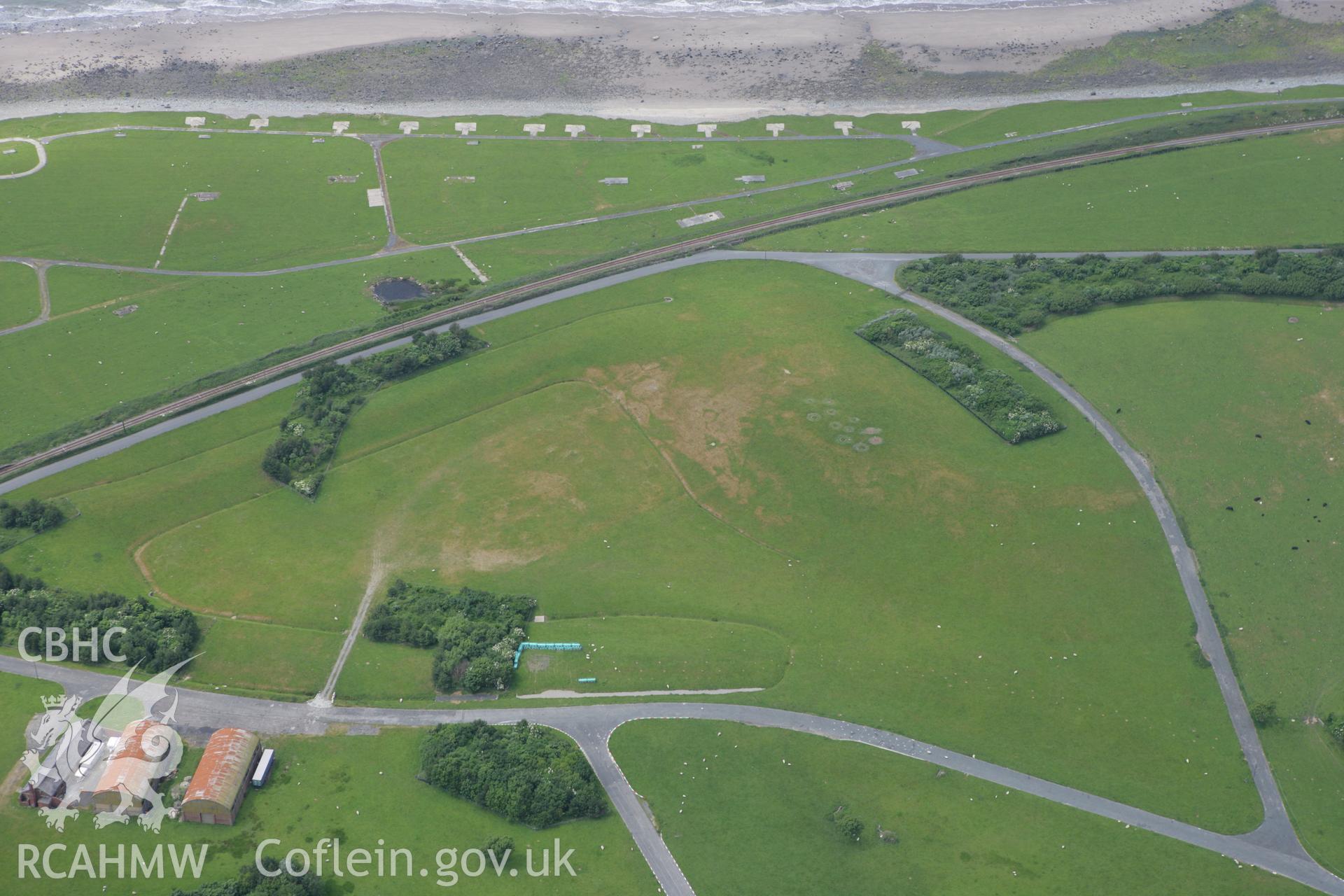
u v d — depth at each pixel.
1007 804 157.50
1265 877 148.88
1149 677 174.38
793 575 191.38
